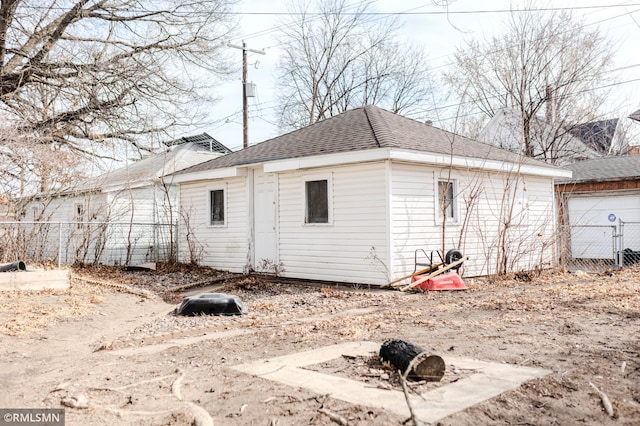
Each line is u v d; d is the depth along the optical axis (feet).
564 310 24.88
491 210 43.60
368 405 11.89
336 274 37.73
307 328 22.03
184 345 19.86
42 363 17.37
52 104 54.90
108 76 55.26
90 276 42.16
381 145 34.01
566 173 50.60
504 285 36.17
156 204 61.72
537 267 43.70
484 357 16.19
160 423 11.42
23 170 45.11
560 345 17.70
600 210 56.54
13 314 25.35
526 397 12.36
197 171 48.96
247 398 12.78
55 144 54.34
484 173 43.01
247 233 45.09
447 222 39.14
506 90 86.58
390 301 29.81
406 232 35.65
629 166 57.36
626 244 54.65
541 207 49.34
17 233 45.14
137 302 31.14
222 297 27.12
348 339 19.44
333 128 43.62
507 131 86.99
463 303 27.81
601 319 22.47
